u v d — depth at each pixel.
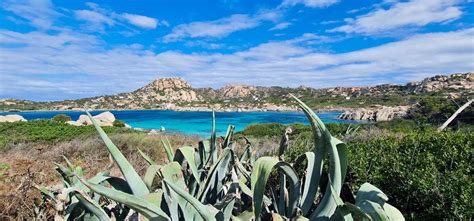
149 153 13.74
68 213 1.88
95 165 8.76
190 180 2.26
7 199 4.07
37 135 21.70
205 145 2.75
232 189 2.24
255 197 1.67
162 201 1.89
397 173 4.28
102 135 1.81
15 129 24.81
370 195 1.76
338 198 1.57
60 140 19.59
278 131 21.44
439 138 5.74
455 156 4.69
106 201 2.49
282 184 2.10
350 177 4.95
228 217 1.90
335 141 1.86
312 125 1.87
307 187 1.98
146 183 2.05
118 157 1.87
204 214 1.59
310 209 2.11
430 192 3.72
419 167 4.53
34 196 4.21
